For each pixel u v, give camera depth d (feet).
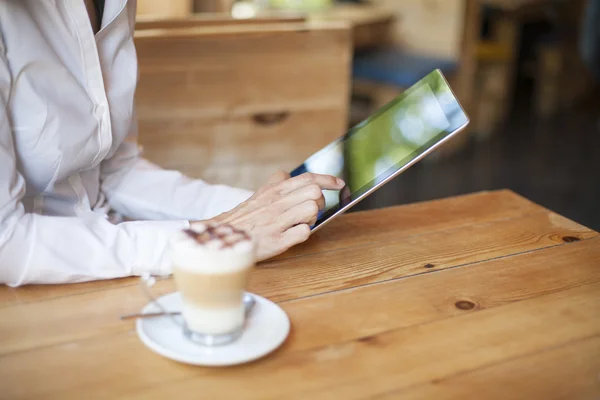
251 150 6.93
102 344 2.74
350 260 3.59
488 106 15.11
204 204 4.28
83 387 2.47
